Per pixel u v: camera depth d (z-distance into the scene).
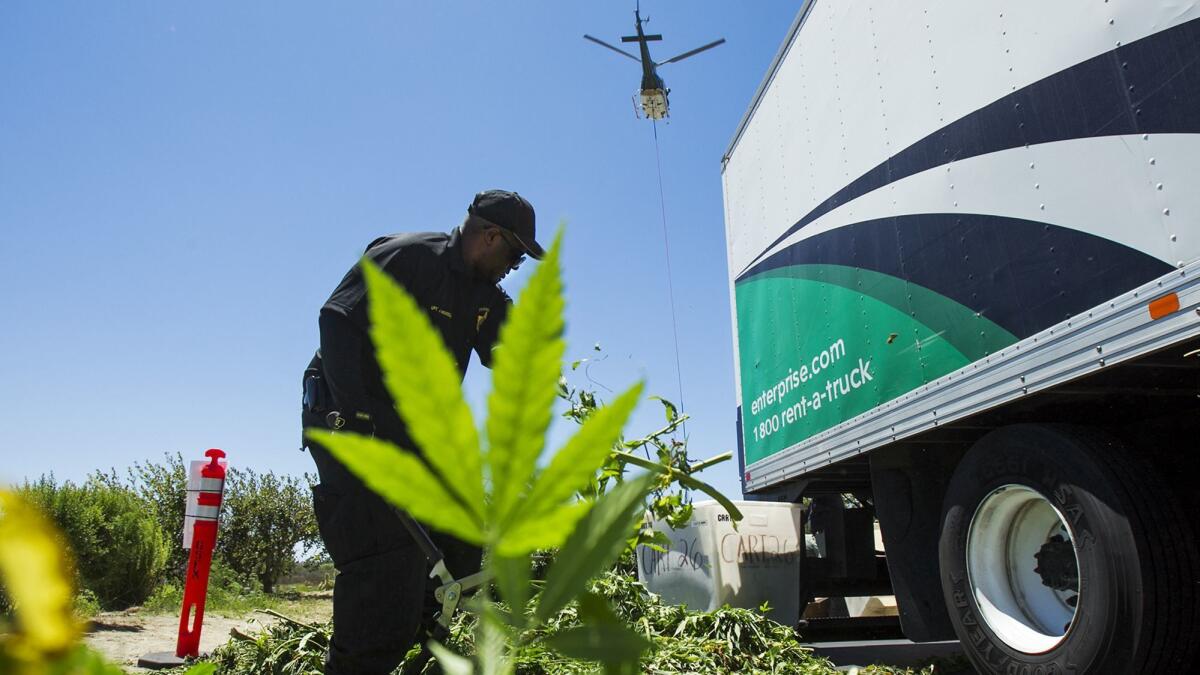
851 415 3.99
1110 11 2.51
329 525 2.37
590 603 0.18
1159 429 3.09
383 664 2.34
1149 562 2.55
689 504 1.35
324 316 2.39
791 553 4.75
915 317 3.47
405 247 2.55
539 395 0.13
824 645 5.07
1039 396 2.90
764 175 5.21
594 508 0.18
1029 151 2.83
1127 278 2.43
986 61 3.06
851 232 4.02
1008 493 3.16
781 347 4.84
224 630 6.68
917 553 3.68
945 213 3.28
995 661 3.15
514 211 2.59
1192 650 2.58
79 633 0.13
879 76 3.81
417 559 2.38
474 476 0.13
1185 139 2.24
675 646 3.48
